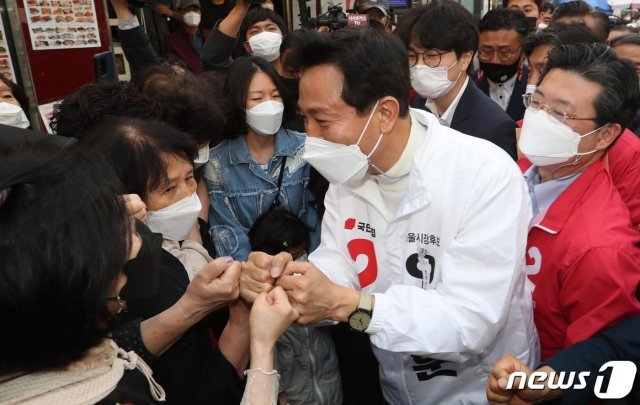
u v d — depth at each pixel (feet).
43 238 1.86
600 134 4.37
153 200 4.18
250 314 3.40
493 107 6.76
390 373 4.87
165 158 4.13
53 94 8.84
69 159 2.13
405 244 4.32
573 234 4.12
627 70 4.25
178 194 4.31
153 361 3.60
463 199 3.92
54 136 4.20
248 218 6.47
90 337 2.13
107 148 3.97
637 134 7.57
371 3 11.74
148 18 12.59
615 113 4.24
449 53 6.64
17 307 1.82
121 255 2.09
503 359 3.79
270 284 3.68
